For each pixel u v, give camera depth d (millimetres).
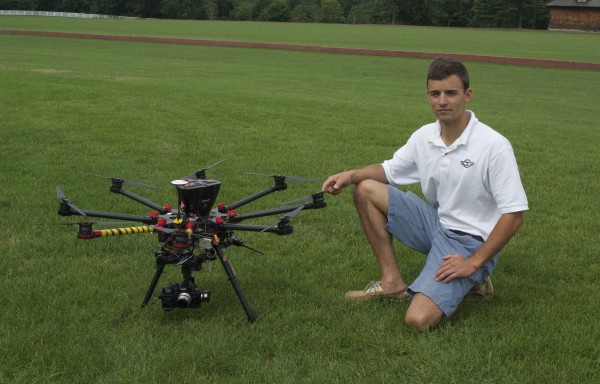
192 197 3904
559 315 4512
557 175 9008
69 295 4668
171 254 4004
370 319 4395
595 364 3871
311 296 4777
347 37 57500
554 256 5773
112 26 67062
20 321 4277
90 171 8094
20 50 32094
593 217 7020
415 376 3727
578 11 85312
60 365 3773
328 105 15430
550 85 25188
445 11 105250
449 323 4285
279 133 11172
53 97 14016
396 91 21109
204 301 4141
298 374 3740
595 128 14781
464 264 4254
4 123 10805
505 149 4312
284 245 5824
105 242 5703
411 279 5203
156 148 9547
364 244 6000
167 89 16828
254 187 7715
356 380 3686
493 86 24266
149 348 3955
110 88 16219
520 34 70875
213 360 3844
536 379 3715
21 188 7262
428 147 4582
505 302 4742
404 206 4680
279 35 58031
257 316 4402
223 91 17672
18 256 5355
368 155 9742
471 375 3740
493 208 4539
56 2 112688
